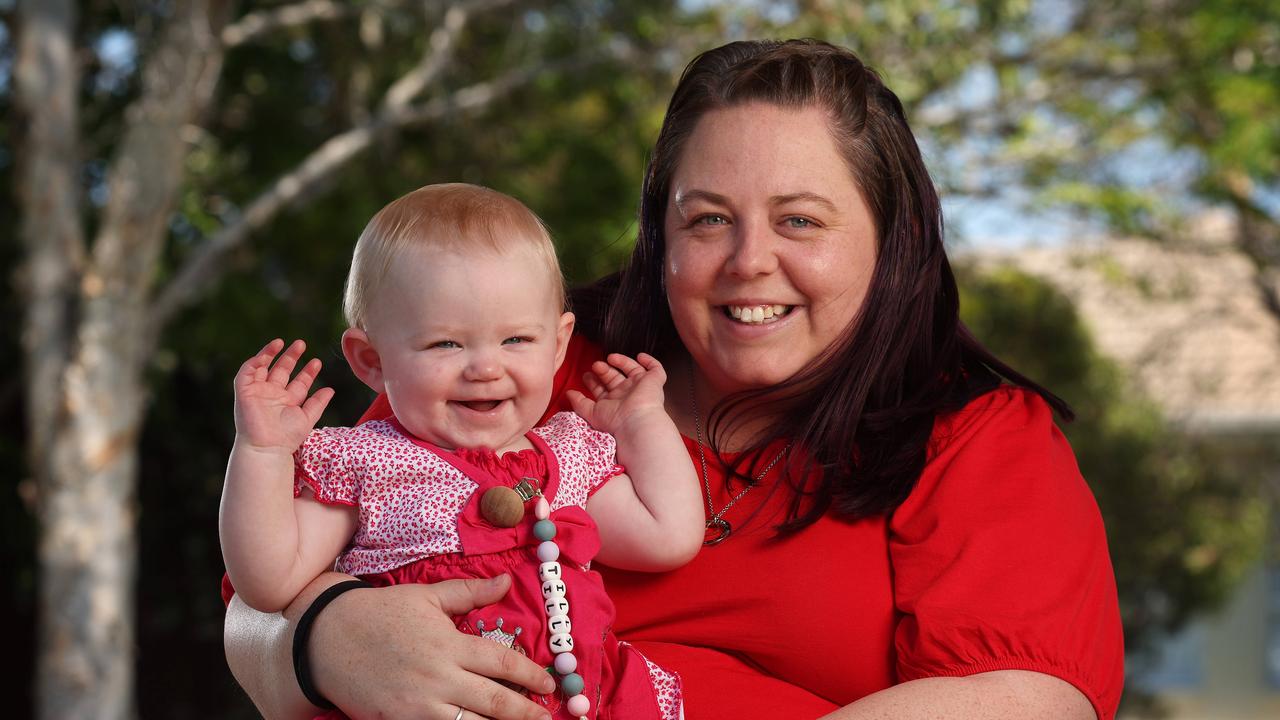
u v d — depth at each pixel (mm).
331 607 2174
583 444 2445
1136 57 11461
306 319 10719
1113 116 11562
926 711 2053
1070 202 11609
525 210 2408
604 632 2275
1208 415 15008
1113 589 2312
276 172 10625
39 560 7969
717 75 2479
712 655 2393
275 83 11039
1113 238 12477
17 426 10445
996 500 2301
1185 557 13672
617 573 2475
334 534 2271
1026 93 10586
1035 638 2131
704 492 2531
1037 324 13547
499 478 2287
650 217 2695
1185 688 17281
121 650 7977
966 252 12914
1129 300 16094
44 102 8172
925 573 2268
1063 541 2258
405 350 2285
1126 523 13289
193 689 10945
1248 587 17141
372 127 9250
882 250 2451
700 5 10312
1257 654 17109
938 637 2158
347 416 10562
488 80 11219
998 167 11203
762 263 2354
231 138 10938
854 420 2416
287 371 2248
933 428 2443
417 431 2314
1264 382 15398
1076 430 13336
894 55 9477
